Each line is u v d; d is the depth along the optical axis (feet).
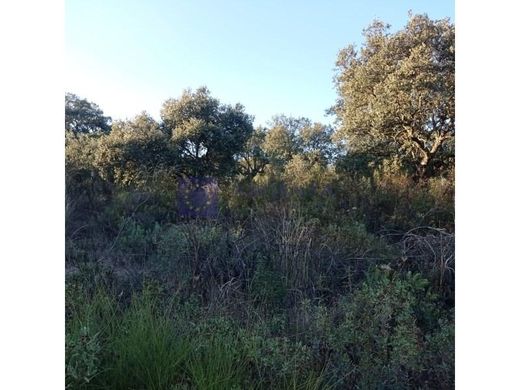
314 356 7.64
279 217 8.75
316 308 8.09
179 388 6.66
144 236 8.75
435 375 7.65
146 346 7.02
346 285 8.45
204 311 8.17
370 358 7.53
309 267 8.51
